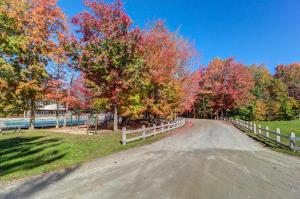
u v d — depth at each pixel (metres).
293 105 58.66
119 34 18.02
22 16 13.17
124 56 18.19
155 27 23.22
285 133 22.11
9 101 15.12
